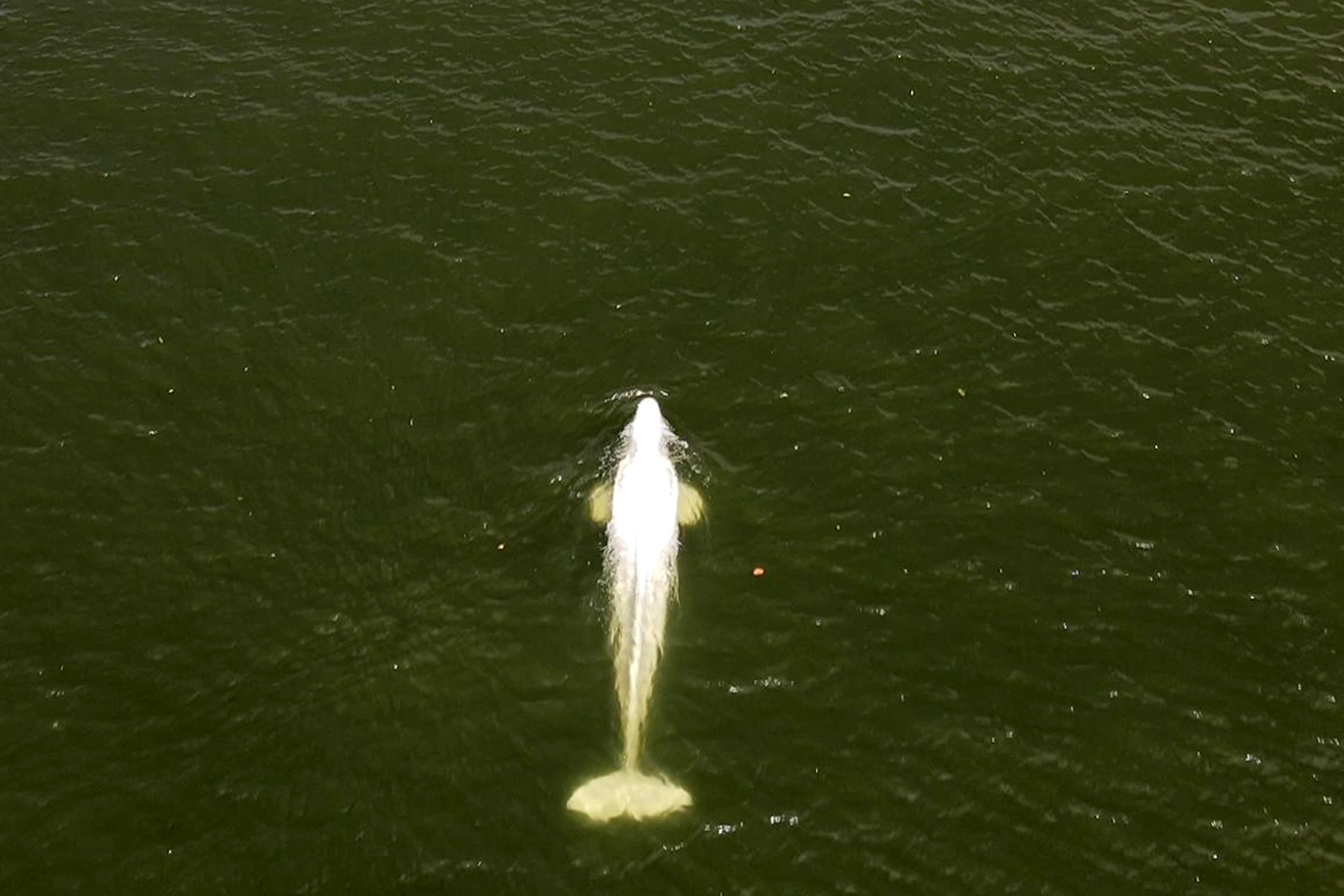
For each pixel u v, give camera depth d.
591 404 18.92
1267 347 19.92
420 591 16.70
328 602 16.58
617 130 23.36
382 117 23.41
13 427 18.30
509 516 17.53
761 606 16.59
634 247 21.27
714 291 20.61
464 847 14.34
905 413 18.89
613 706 15.61
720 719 15.52
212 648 16.06
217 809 14.59
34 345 19.38
